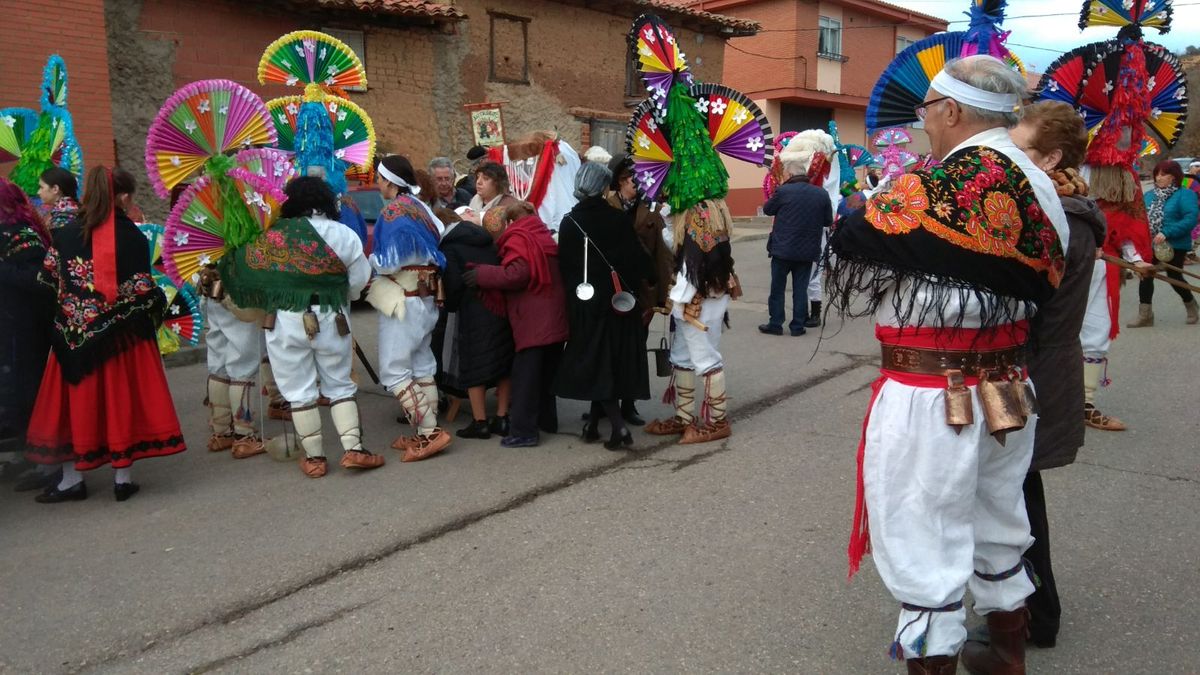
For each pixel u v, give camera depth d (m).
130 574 3.77
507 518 4.29
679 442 5.45
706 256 5.03
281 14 12.45
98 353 4.44
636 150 5.01
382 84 13.75
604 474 4.90
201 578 3.72
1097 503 4.29
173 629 3.32
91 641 3.24
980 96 2.42
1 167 8.62
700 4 26.81
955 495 2.38
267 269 4.68
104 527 4.30
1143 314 8.74
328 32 12.99
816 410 6.09
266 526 4.26
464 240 5.38
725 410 5.69
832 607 3.36
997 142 2.43
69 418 4.52
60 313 4.40
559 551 3.90
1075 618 3.23
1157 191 8.79
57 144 5.88
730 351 8.14
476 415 5.60
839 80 27.30
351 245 4.76
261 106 4.85
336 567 3.80
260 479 4.95
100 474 5.11
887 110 3.32
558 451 5.33
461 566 3.78
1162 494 4.39
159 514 4.45
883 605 3.37
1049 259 2.38
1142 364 7.17
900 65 3.29
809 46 26.02
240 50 12.05
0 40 9.12
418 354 5.27
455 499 4.55
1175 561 3.66
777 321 8.94
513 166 6.61
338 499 4.59
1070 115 3.16
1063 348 2.90
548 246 5.24
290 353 4.77
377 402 6.64
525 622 3.30
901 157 7.31
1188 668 2.90
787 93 25.69
